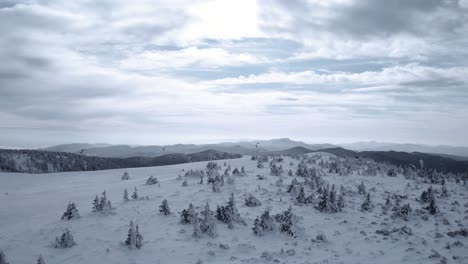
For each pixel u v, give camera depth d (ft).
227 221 74.08
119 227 71.97
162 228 71.05
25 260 55.57
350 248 60.03
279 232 69.05
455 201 93.09
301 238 65.77
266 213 71.41
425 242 60.80
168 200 95.76
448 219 77.71
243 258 55.83
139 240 60.29
